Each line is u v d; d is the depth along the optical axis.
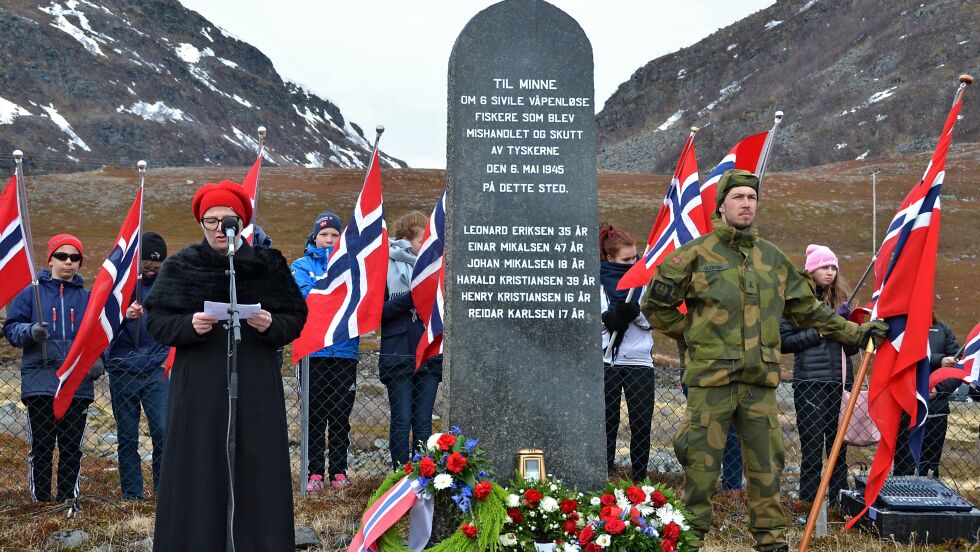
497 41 6.75
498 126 6.71
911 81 178.50
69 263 8.28
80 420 8.04
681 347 8.20
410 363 8.39
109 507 7.83
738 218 6.16
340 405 8.68
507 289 6.62
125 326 8.30
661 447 11.11
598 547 5.62
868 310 6.84
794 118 187.38
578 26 6.81
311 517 7.58
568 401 6.57
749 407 6.07
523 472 6.30
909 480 7.90
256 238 9.21
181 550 5.18
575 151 6.73
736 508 8.05
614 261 8.77
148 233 8.83
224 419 5.32
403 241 9.12
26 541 6.91
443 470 5.83
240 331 5.34
